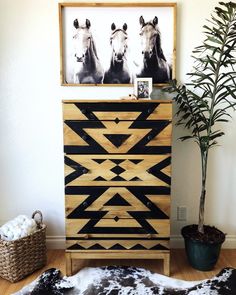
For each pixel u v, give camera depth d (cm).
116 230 218
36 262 230
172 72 240
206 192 260
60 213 263
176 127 249
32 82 245
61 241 265
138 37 237
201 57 240
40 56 242
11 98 246
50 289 206
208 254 225
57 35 239
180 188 259
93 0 234
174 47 237
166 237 219
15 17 237
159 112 205
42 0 235
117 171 212
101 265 237
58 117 249
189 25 238
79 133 208
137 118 206
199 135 237
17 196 261
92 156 210
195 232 237
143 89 228
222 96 214
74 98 247
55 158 255
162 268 233
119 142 208
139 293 202
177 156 254
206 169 246
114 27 236
